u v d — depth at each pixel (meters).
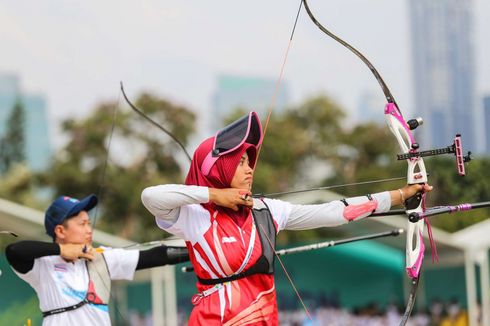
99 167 66.12
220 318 11.25
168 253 13.78
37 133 158.38
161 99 67.00
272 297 11.52
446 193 27.38
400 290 38.69
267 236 11.58
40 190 72.25
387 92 12.03
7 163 97.38
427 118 132.25
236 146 11.34
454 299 37.25
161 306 36.53
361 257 38.53
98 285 13.48
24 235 34.69
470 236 37.44
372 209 11.79
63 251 13.27
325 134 68.75
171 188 11.18
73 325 13.31
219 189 11.27
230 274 11.37
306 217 11.86
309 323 37.28
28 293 26.66
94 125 67.94
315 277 38.09
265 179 62.31
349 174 65.56
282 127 69.00
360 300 38.28
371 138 63.97
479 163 27.56
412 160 11.72
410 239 11.71
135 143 66.50
